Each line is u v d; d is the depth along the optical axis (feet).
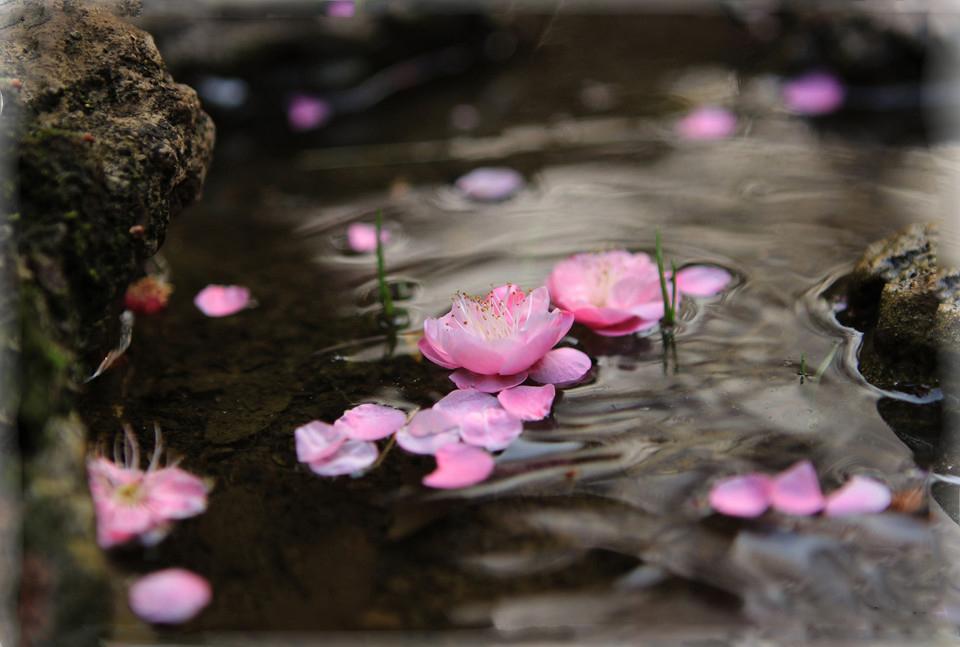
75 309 1.86
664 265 2.06
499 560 1.81
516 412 1.89
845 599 1.78
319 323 2.02
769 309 2.01
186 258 2.13
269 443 1.90
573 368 1.93
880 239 2.10
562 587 1.79
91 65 1.91
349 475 1.87
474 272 2.08
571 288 1.99
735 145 2.32
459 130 2.39
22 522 1.77
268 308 2.05
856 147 2.31
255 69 2.39
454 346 1.90
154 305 2.04
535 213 2.18
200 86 2.37
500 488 1.85
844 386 1.93
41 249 1.83
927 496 1.84
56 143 1.85
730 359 1.95
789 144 2.32
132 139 1.90
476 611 1.78
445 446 1.88
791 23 2.56
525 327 1.91
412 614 1.78
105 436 1.90
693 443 1.88
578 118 2.40
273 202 2.24
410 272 2.09
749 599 1.78
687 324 1.99
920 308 1.92
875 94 2.43
